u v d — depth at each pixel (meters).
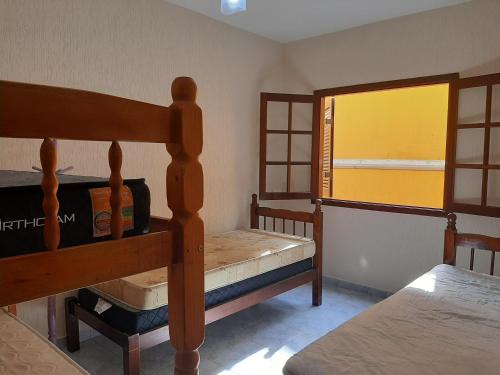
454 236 2.91
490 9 3.06
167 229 1.16
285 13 3.44
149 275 2.36
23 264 0.82
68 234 0.91
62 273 0.87
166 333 2.24
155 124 1.02
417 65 3.44
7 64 2.36
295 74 4.26
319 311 3.44
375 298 3.74
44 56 2.51
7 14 2.34
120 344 2.16
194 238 1.12
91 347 2.73
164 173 3.21
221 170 3.79
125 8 2.92
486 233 3.15
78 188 0.94
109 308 2.27
